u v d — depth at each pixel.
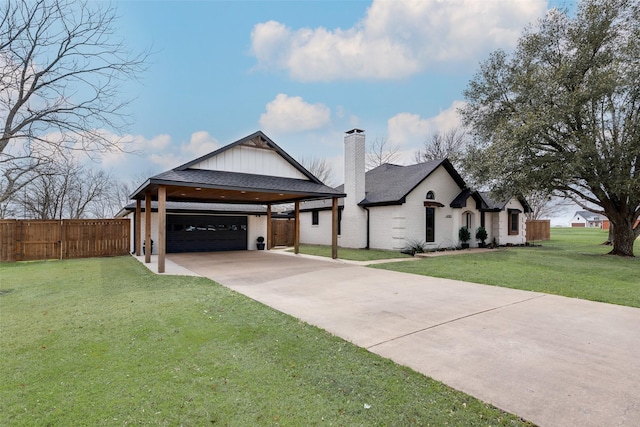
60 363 3.57
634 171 12.85
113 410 2.71
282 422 2.59
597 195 14.31
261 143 12.95
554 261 12.11
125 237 14.96
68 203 25.39
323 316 5.49
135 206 16.00
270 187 11.88
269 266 11.47
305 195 13.37
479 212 19.19
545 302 6.44
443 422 2.62
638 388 3.18
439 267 10.84
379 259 13.34
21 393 2.96
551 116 12.67
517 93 14.59
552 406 2.87
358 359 3.77
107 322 4.94
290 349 4.02
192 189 12.17
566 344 4.29
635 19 12.75
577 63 13.34
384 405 2.85
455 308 6.00
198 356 3.78
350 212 18.06
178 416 2.65
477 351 4.05
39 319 5.10
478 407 2.83
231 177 11.70
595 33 13.12
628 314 5.64
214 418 2.62
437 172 17.50
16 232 12.90
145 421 2.58
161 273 9.70
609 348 4.16
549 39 14.19
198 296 6.68
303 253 15.82
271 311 5.66
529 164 13.82
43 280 8.46
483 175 14.89
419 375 3.40
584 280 8.62
